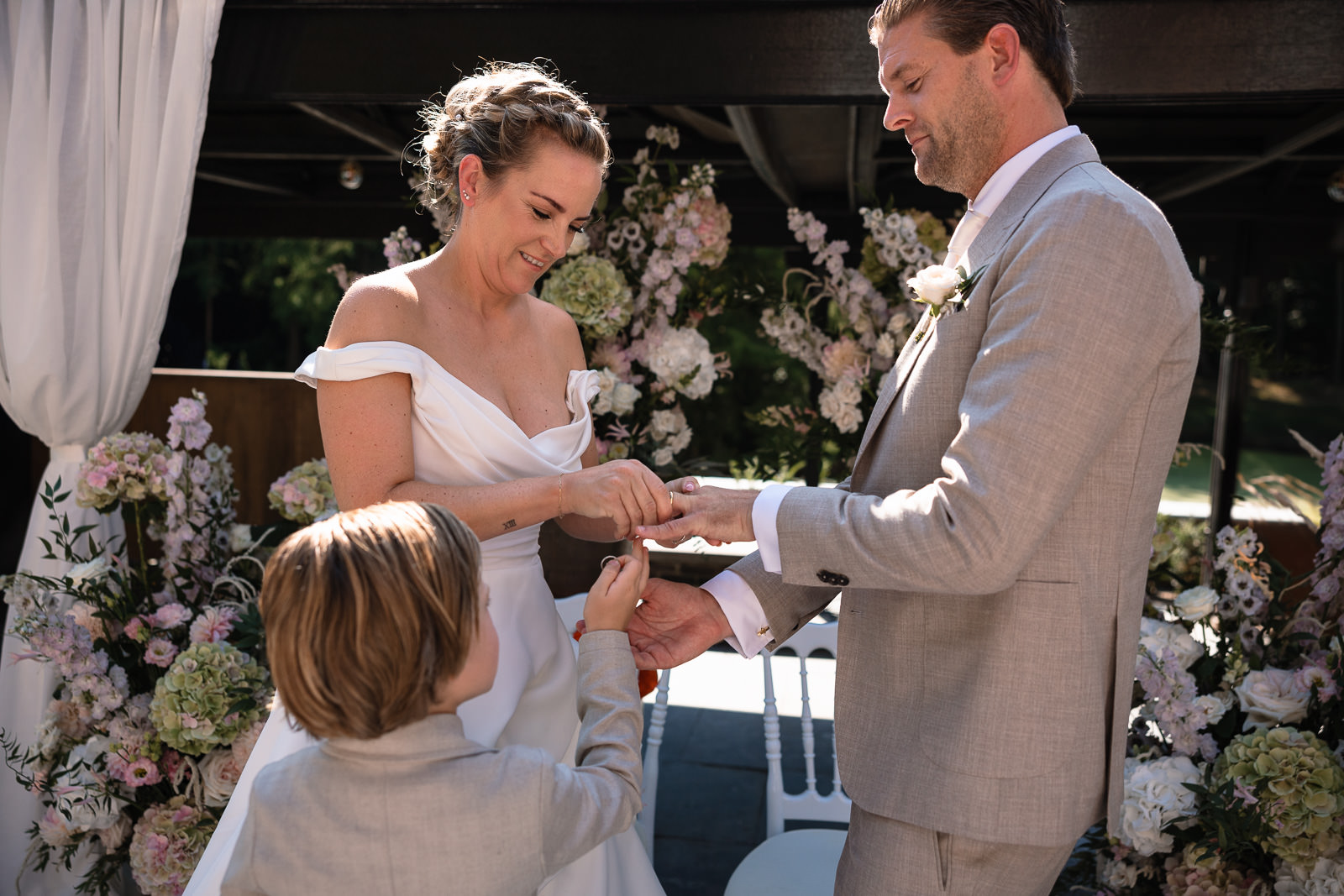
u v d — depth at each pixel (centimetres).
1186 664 219
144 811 227
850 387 274
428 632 108
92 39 243
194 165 250
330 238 591
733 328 1290
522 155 148
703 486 147
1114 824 136
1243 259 541
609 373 265
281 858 110
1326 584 225
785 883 202
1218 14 218
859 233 542
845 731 147
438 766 112
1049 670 129
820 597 164
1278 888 196
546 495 144
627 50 240
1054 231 122
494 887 112
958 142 139
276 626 108
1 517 410
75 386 250
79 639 221
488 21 244
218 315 1586
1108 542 131
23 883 240
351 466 146
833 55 233
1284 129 380
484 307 162
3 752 243
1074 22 223
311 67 250
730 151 459
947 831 132
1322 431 1784
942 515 120
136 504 246
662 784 341
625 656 137
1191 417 1576
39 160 246
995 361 121
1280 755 196
